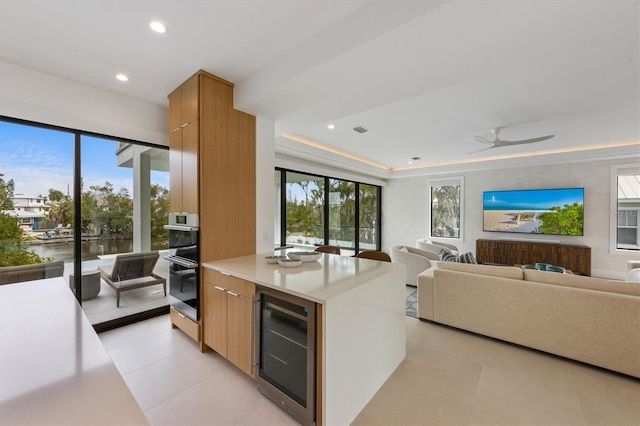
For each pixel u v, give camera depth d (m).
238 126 2.65
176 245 2.71
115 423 0.56
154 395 1.87
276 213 4.86
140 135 2.92
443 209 7.03
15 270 2.39
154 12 1.66
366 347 1.81
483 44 1.62
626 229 4.98
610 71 2.35
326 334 1.47
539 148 5.18
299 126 3.18
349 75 2.00
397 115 3.45
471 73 1.97
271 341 1.83
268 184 2.95
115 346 2.51
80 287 2.70
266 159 2.93
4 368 0.76
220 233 2.52
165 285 3.31
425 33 1.52
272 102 2.48
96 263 2.81
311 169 5.30
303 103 2.50
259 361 1.88
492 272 2.82
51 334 0.99
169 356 2.35
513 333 2.58
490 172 6.33
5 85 2.18
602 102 3.01
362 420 1.68
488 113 3.37
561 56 2.10
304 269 2.16
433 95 2.85
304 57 1.96
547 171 5.66
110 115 2.71
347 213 6.77
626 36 1.53
